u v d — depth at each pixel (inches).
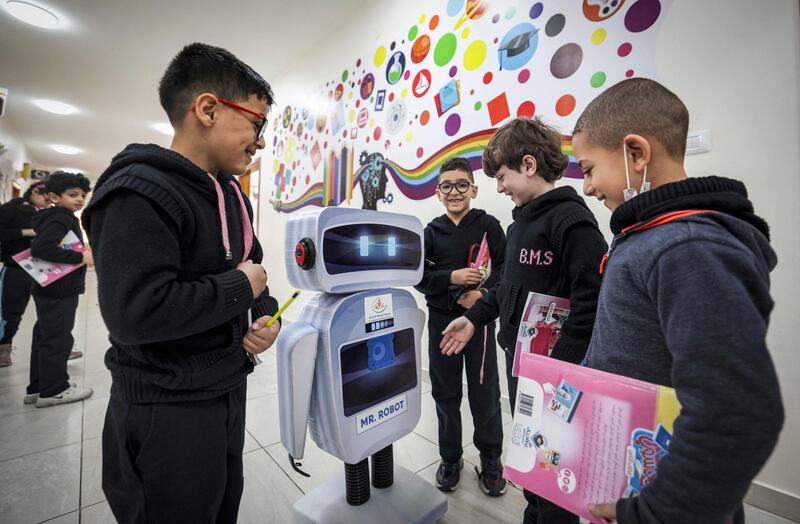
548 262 37.2
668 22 53.7
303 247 32.2
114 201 23.1
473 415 54.9
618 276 20.3
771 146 46.4
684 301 15.6
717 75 49.9
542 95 68.3
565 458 20.2
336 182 125.0
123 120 223.9
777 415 13.7
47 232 74.8
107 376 94.9
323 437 35.6
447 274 54.1
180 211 25.1
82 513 47.7
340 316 33.9
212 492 27.4
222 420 28.5
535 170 39.8
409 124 96.0
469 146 81.2
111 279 22.0
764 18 46.4
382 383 37.8
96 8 119.6
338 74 124.5
